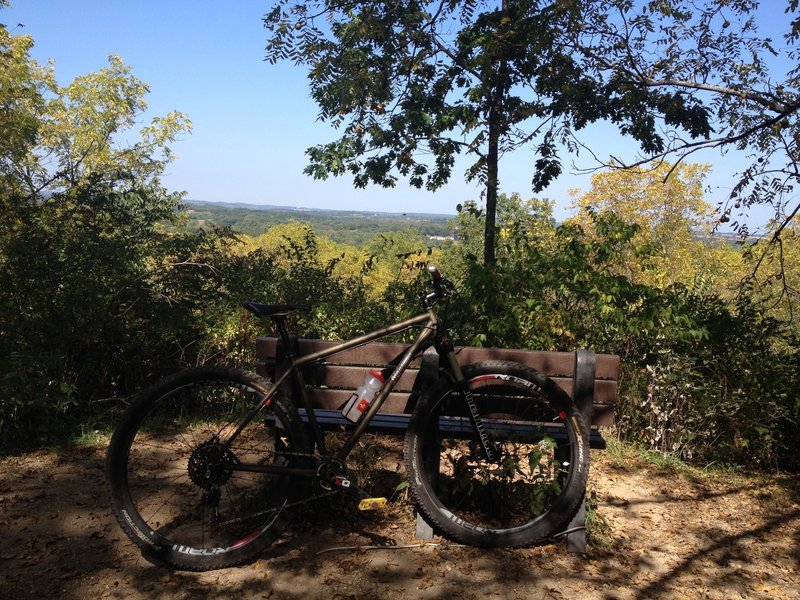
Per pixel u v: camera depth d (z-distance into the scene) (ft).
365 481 10.43
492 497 10.00
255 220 462.19
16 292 14.94
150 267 17.47
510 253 16.11
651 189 112.06
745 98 23.38
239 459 9.45
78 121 94.38
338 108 30.32
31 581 8.04
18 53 62.03
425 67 31.40
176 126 96.94
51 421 13.82
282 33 26.66
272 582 8.20
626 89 25.94
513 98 31.19
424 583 8.26
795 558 9.70
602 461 13.78
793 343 15.35
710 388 14.23
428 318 9.48
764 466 14.29
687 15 24.04
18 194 16.65
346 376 9.53
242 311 17.03
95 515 10.06
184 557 8.43
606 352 14.65
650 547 9.75
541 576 8.57
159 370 16.89
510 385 9.84
